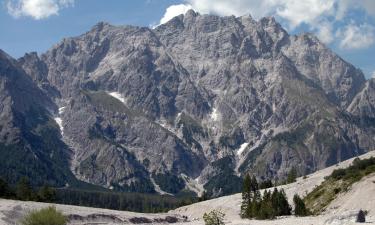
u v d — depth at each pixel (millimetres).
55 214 89312
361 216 80188
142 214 163125
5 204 120250
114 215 142125
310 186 177750
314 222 90938
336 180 150625
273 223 99438
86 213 134375
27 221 89438
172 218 168750
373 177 129125
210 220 93062
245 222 108500
